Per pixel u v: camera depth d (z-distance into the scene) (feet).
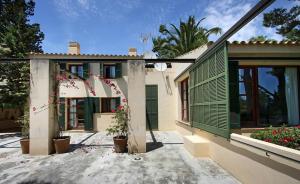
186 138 23.32
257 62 20.30
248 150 12.91
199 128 22.47
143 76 22.49
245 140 13.05
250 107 20.92
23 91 36.73
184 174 15.74
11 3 57.98
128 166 17.72
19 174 16.03
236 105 18.61
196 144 20.38
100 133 36.47
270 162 10.89
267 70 21.30
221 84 16.40
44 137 21.67
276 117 20.99
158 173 16.02
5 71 37.55
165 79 40.09
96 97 38.60
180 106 36.47
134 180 14.74
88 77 38.73
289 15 42.57
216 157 18.42
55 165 18.15
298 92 21.39
